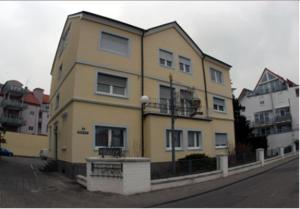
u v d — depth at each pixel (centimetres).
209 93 2330
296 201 821
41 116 5319
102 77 1684
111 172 1082
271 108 4453
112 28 1769
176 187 1209
